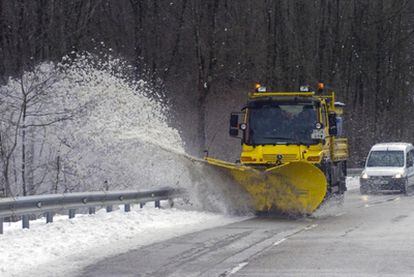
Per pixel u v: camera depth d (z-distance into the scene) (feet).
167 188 132.57
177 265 76.69
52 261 79.25
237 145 272.10
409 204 165.68
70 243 90.68
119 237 97.96
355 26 357.41
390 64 383.04
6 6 209.15
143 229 106.63
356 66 363.97
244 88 281.74
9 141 158.71
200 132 253.44
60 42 216.54
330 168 142.82
